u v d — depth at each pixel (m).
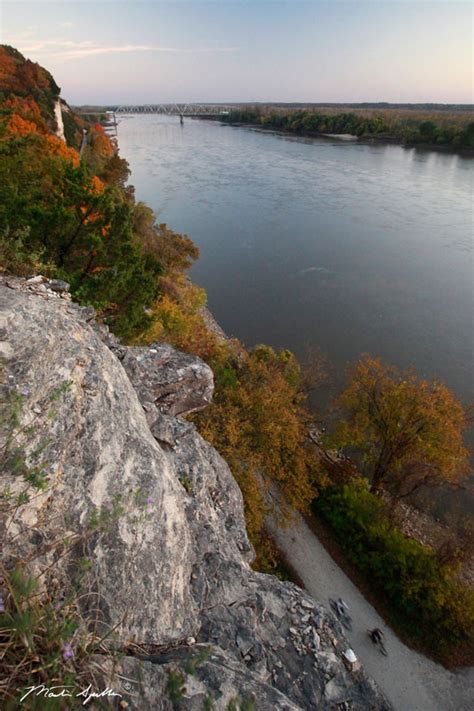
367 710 7.76
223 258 55.34
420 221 65.88
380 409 22.61
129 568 5.76
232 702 3.56
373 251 56.44
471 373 35.00
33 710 3.01
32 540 4.91
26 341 6.60
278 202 76.62
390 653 16.66
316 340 39.56
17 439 5.34
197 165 109.88
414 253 55.38
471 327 40.66
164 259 40.03
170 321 24.28
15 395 4.95
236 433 18.09
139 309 17.62
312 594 18.47
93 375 7.35
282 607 8.57
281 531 20.88
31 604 3.66
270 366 29.59
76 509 5.64
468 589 17.77
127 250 16.70
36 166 19.58
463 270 50.75
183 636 6.18
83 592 5.01
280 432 19.23
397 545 18.86
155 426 10.24
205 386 12.55
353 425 23.81
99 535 5.61
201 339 25.53
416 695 15.62
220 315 43.47
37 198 16.59
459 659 16.62
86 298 14.90
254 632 7.45
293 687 7.42
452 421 21.09
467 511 24.31
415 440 21.42
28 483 5.13
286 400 22.53
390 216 68.56
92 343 8.12
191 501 9.18
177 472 9.88
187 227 65.12
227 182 91.00
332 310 43.94
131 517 6.20
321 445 26.83
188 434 11.30
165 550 6.57
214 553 8.35
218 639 6.88
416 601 17.59
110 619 5.15
